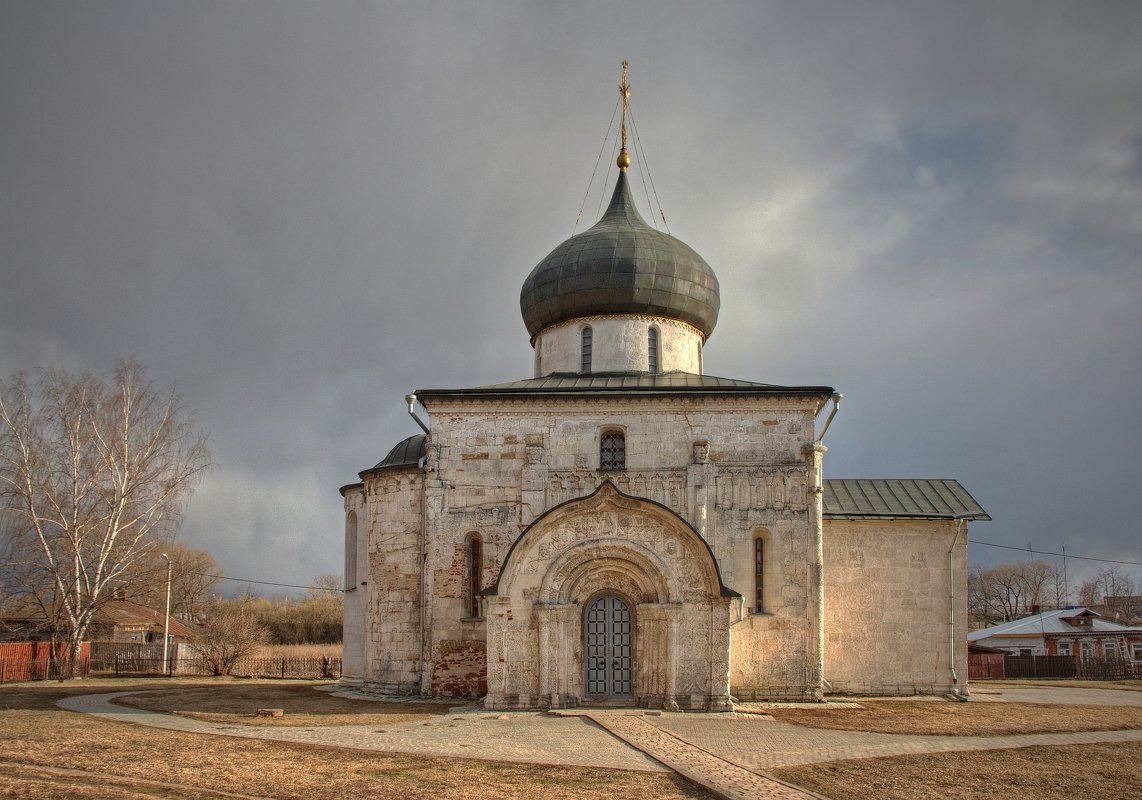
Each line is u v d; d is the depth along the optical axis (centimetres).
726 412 3788
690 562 3344
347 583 4578
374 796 1794
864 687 4031
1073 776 2127
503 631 3331
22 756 2166
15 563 5391
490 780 1948
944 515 4131
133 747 2302
